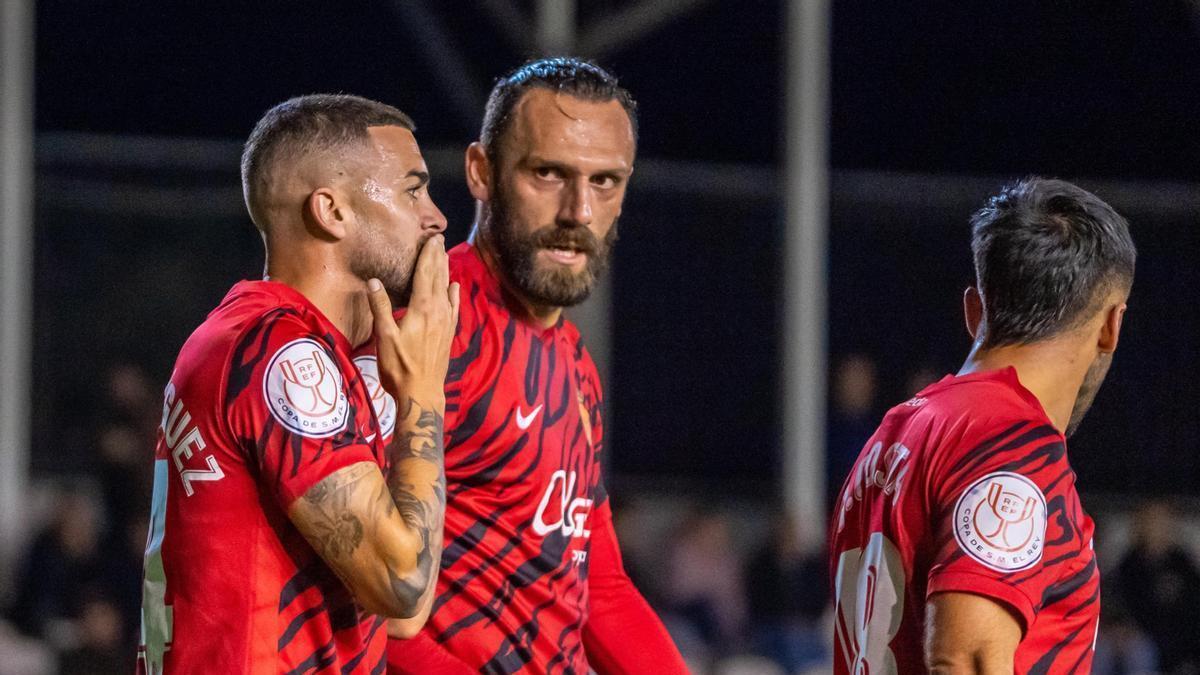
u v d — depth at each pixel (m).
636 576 21.19
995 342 7.04
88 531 20.52
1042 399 6.94
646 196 27.58
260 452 6.22
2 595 23.23
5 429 26.05
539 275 7.96
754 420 27.89
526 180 7.97
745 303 27.83
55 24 32.47
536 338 8.16
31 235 26.50
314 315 6.57
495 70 33.25
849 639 7.22
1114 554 26.02
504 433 7.92
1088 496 27.92
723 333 27.84
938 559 6.59
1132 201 27.92
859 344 27.75
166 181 26.73
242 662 6.20
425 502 6.48
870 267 27.84
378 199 6.76
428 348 6.72
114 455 20.64
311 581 6.38
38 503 25.98
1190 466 28.05
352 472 6.24
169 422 6.42
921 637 6.79
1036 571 6.48
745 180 27.83
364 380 7.11
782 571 21.72
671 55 34.19
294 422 6.21
